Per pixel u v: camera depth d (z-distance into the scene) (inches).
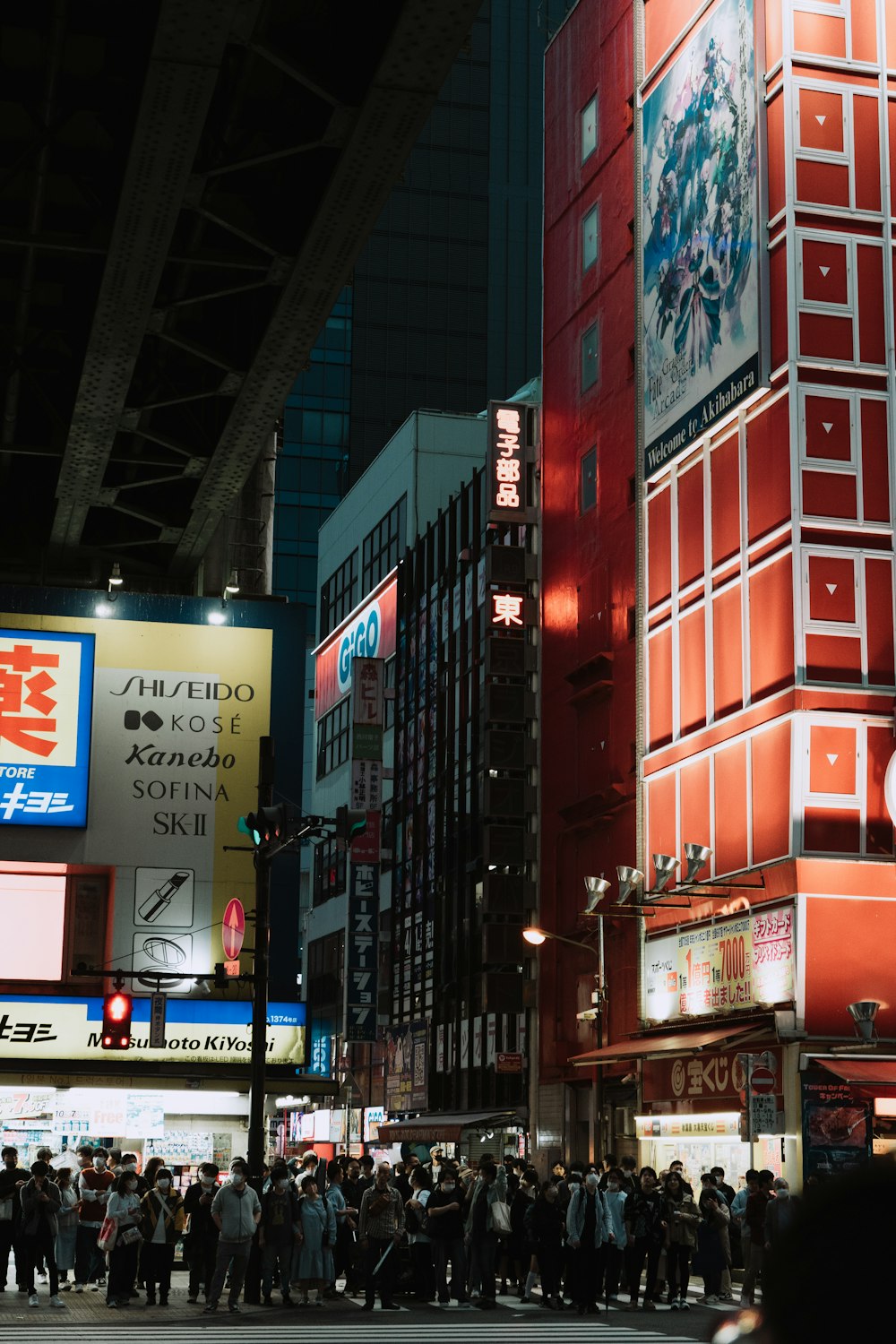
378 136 901.8
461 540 2377.0
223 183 1013.2
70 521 1521.9
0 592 1547.7
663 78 1691.7
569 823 1850.4
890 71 1462.8
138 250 994.7
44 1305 948.0
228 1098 1504.7
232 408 1248.8
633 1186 1083.3
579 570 1879.9
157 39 790.5
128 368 1159.6
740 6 1510.8
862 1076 1253.7
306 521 4837.6
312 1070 2987.2
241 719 1573.6
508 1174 1200.8
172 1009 1492.4
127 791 1539.1
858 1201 38.5
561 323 1989.4
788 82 1435.8
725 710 1485.0
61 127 921.5
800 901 1315.2
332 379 4916.3
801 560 1373.0
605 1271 1016.2
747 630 1449.3
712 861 1485.0
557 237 2021.4
